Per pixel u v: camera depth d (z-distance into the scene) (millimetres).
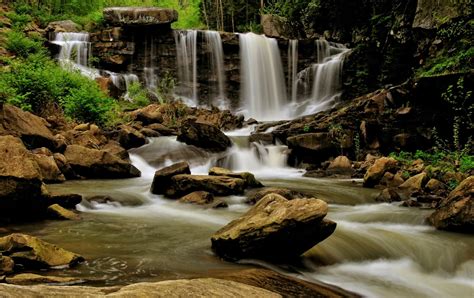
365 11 23672
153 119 18328
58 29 25734
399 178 12070
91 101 16469
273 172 15094
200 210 9117
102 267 5371
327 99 24797
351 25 25453
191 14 42406
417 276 6254
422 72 16578
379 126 15977
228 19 36969
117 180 12125
